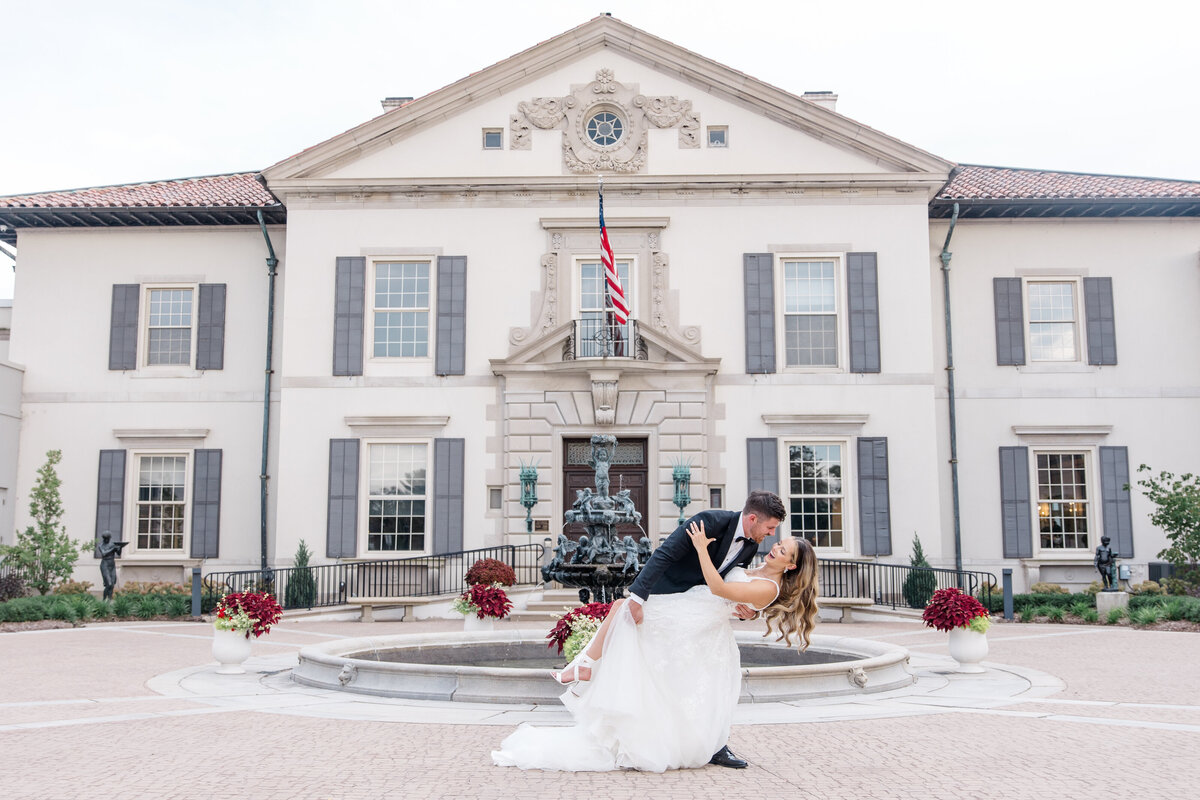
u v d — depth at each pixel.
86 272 22.83
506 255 21.38
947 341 22.06
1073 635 15.66
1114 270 22.48
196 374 22.42
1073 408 22.12
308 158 21.42
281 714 7.85
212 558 21.83
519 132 21.50
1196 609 16.83
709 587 5.49
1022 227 22.64
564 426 20.66
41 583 19.27
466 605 15.13
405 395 21.06
